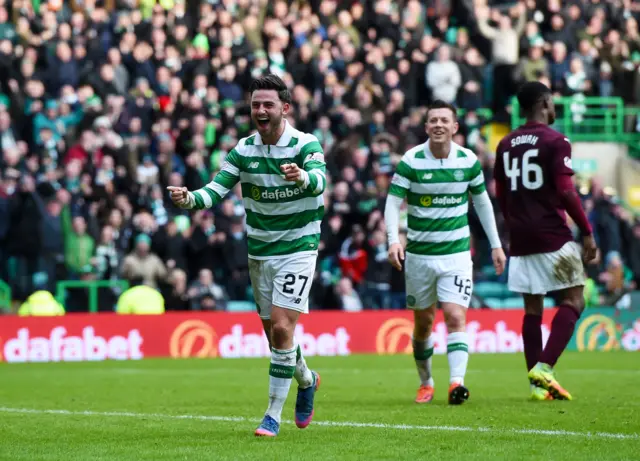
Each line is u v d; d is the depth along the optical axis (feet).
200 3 205.36
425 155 86.58
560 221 91.91
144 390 103.91
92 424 72.59
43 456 56.29
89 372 131.75
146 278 168.04
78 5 203.62
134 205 175.94
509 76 209.77
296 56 197.36
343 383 110.22
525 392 97.60
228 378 120.47
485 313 172.96
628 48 225.35
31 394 100.12
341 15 206.90
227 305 173.99
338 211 179.73
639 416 74.64
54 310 163.94
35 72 187.73
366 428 68.08
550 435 63.67
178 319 164.45
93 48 193.67
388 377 119.14
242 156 65.92
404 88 202.49
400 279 176.86
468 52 206.80
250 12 202.08
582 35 217.97
